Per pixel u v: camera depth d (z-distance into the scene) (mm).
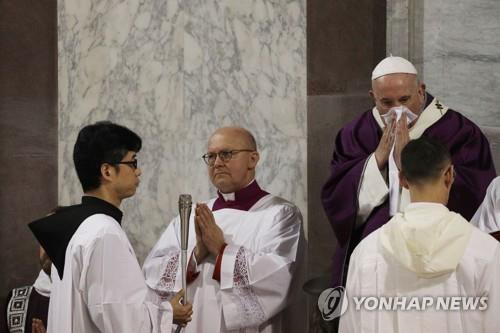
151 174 12586
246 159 11211
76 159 8898
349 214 10625
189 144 12172
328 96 13406
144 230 12719
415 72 10508
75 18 13906
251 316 10289
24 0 14586
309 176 13273
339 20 13523
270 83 12961
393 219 7645
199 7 12305
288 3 13141
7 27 14586
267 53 12945
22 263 14750
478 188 10398
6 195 14734
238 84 12656
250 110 12766
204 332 10531
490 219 10164
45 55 14562
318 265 13266
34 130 14617
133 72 12891
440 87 13680
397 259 7395
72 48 13938
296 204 13141
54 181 14594
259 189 11445
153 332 8492
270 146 12906
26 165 14625
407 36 13734
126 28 13047
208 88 12367
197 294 10617
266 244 10758
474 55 13766
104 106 13344
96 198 8812
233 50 12617
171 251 11148
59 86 14242
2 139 14641
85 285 8273
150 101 12617
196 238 10766
